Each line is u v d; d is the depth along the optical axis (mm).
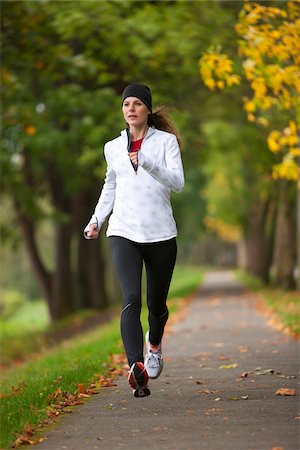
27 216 53500
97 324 48562
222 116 50781
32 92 44594
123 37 36344
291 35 19047
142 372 10969
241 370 15680
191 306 40125
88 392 13617
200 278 96188
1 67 31266
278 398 12320
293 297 39312
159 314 12281
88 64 30906
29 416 11406
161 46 36719
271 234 65000
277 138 20609
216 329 26047
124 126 40531
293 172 21109
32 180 56125
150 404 12234
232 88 35750
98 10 34438
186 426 10578
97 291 62562
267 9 19109
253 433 10016
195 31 35062
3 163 46344
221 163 69938
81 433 10492
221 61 19750
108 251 87875
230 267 159250
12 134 44312
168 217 11773
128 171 11656
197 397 12688
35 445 9969
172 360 18047
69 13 33125
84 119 41500
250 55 19281
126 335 11289
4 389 17234
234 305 39344
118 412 11742
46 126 43750
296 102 20047
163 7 35656
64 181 53781
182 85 43281
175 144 11633
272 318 28688
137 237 11602
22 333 52469
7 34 29578
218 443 9594
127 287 11484
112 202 12234
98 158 42438
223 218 78625
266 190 59469
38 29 30234
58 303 58562
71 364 17984
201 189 75688
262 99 19703
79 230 59031
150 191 11617
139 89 11508
